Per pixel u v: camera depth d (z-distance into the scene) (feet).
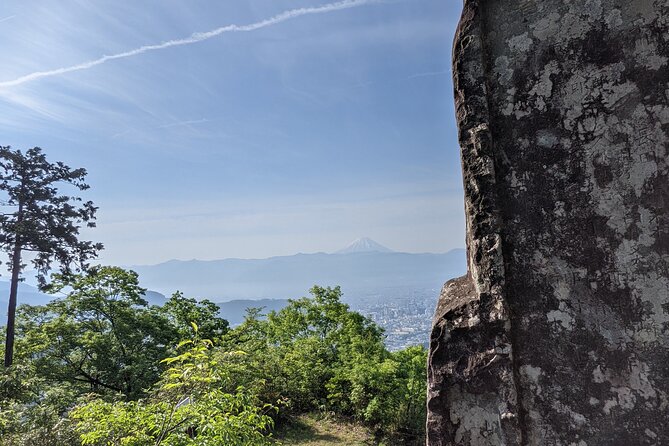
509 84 5.63
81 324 49.62
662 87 4.88
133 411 10.61
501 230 5.48
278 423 33.09
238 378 27.91
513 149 5.53
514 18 5.68
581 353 4.96
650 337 4.69
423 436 31.37
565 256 5.15
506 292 5.36
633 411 4.68
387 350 43.86
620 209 4.94
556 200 5.25
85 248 50.80
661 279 4.70
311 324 52.08
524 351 5.21
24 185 47.96
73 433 15.30
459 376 5.40
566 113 5.29
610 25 5.16
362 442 30.27
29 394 27.63
